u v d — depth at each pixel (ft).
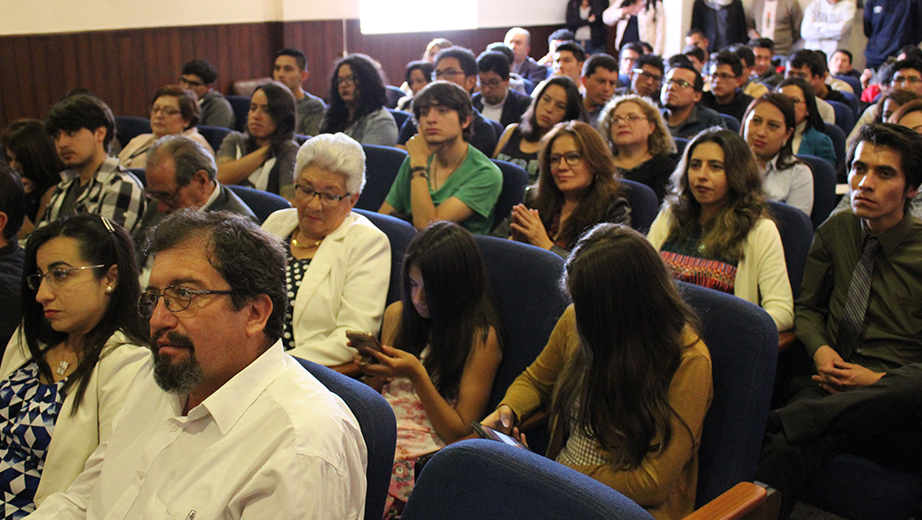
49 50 16.60
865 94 19.27
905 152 6.22
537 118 11.29
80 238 4.84
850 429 5.71
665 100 14.07
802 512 7.02
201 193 7.68
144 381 4.19
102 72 17.70
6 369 5.20
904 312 6.41
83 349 4.93
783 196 10.05
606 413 4.77
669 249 7.80
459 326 5.87
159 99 12.64
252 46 21.20
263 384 3.62
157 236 3.65
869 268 6.59
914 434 5.64
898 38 24.67
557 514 2.94
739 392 4.82
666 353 4.68
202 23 19.76
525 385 5.72
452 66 14.99
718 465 4.84
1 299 6.03
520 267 6.08
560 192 8.49
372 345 5.61
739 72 15.92
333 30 23.24
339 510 3.41
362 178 7.09
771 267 7.07
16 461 4.82
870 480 5.72
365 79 13.98
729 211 7.29
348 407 3.84
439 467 3.29
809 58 17.49
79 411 4.73
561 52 17.37
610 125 10.36
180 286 3.52
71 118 8.55
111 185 8.73
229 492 3.36
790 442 5.75
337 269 6.96
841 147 13.53
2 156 10.89
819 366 6.49
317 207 6.92
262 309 3.64
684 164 7.57
